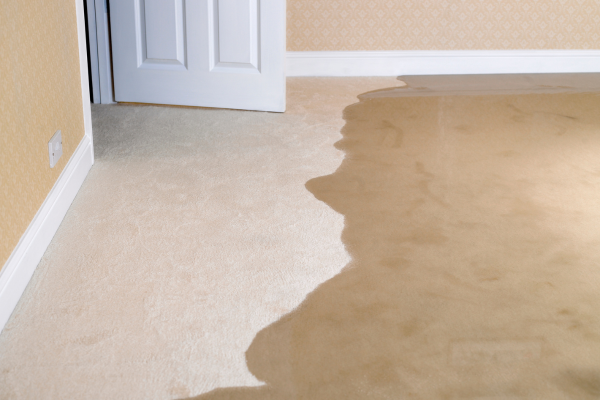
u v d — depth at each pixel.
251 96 3.14
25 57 1.65
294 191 2.22
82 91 2.29
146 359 1.34
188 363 1.33
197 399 1.23
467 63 4.12
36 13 1.75
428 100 3.45
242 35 3.02
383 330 1.46
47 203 1.81
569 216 2.06
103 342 1.39
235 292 1.60
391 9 3.92
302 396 1.24
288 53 3.96
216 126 2.92
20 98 1.60
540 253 1.82
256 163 2.47
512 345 1.41
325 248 1.83
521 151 2.67
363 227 1.96
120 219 1.97
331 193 2.21
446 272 1.71
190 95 3.18
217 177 2.32
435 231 1.95
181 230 1.91
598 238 1.91
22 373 1.28
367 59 4.02
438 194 2.22
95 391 1.24
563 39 4.14
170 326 1.45
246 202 2.12
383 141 2.76
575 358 1.37
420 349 1.39
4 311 1.42
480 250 1.83
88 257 1.74
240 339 1.42
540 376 1.31
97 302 1.53
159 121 2.96
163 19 3.04
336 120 3.06
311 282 1.65
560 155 2.63
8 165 1.50
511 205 2.14
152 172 2.35
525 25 4.07
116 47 3.13
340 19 3.91
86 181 2.24
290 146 2.68
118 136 2.73
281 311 1.52
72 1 2.15
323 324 1.47
